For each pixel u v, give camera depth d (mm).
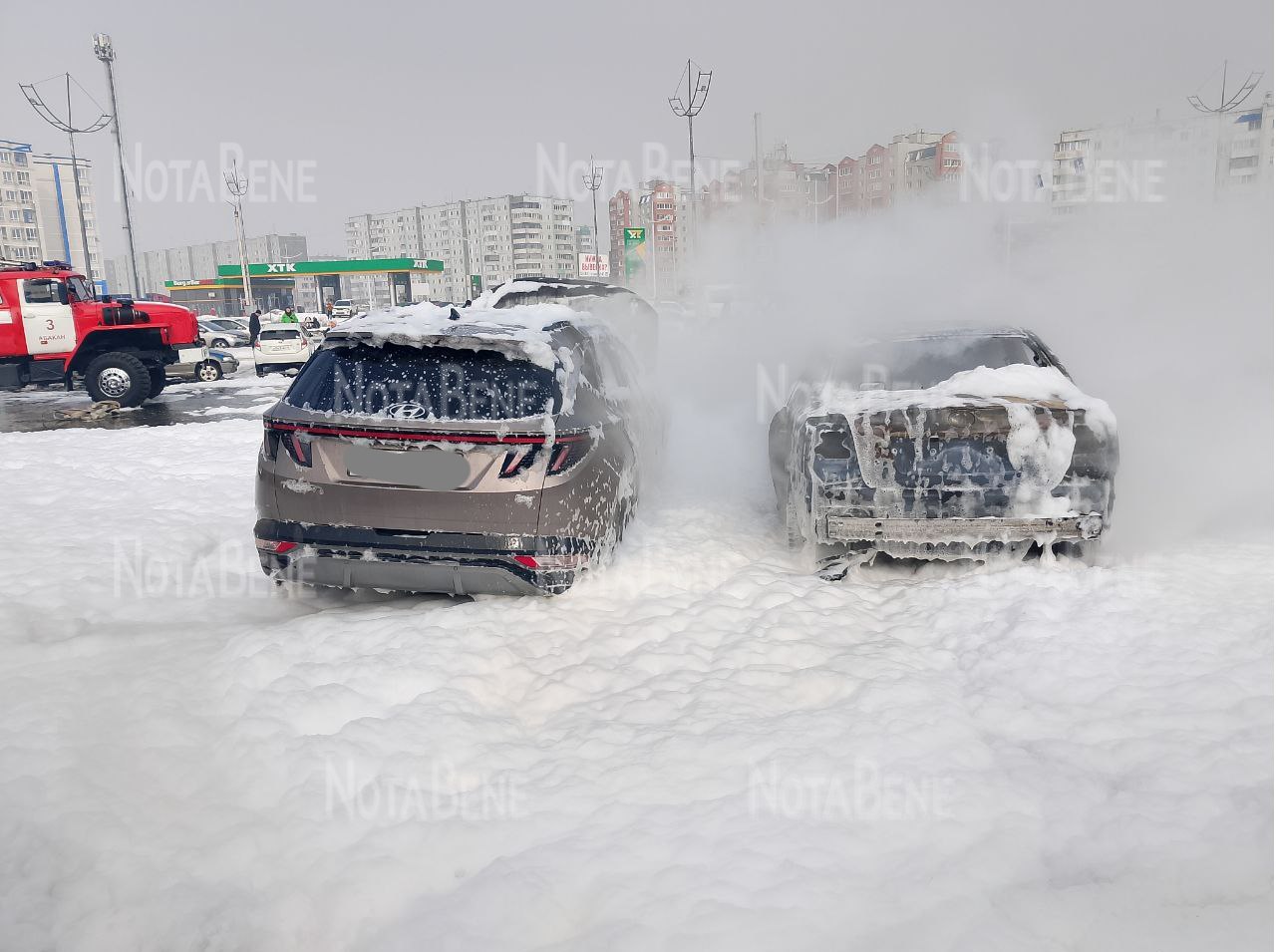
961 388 4141
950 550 4066
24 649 3506
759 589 4070
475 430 3586
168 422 11828
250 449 8578
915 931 1856
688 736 2695
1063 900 1923
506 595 3965
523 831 2266
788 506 4504
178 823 2342
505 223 130500
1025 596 3717
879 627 3639
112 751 2695
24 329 13383
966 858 2078
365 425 3607
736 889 1986
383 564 3691
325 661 3297
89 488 6754
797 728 2717
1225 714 2672
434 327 3957
